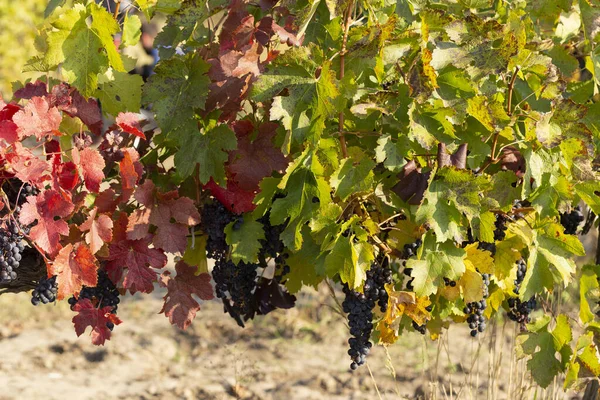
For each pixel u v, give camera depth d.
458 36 2.19
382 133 2.24
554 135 2.28
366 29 2.09
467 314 2.48
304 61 2.06
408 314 2.24
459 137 2.28
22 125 1.99
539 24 2.80
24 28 7.71
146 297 7.23
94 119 2.22
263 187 2.16
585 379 2.52
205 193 2.34
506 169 2.46
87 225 2.06
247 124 2.25
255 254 2.25
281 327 6.54
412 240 2.26
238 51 2.20
